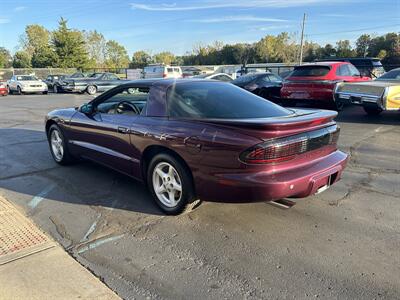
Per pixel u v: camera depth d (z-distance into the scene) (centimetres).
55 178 515
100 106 490
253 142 308
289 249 317
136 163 415
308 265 292
